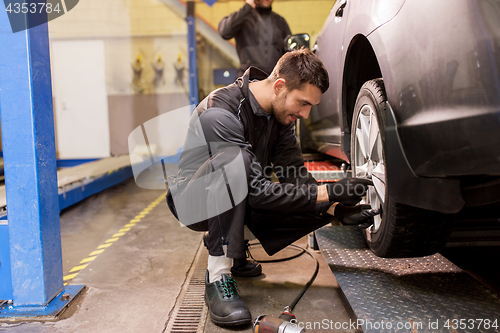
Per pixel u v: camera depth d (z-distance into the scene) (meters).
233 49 6.29
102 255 1.81
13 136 1.13
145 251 1.86
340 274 1.25
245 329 1.10
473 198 1.02
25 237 1.19
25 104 1.12
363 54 1.43
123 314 1.20
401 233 1.07
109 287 1.42
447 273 1.23
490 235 1.52
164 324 1.14
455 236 1.52
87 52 6.11
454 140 0.80
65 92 6.12
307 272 1.53
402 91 0.94
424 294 1.08
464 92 0.76
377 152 1.12
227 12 6.20
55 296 1.30
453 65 0.78
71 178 3.23
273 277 1.49
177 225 2.37
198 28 6.28
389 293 1.10
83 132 6.17
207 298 1.21
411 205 1.00
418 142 0.90
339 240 1.57
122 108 6.37
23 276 1.21
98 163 4.64
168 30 6.38
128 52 6.35
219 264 1.21
